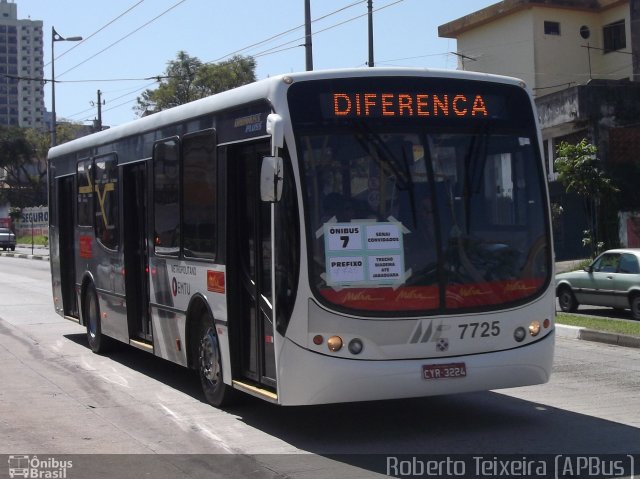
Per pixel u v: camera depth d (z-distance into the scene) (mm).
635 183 27516
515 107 8180
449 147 7805
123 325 11711
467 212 7734
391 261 7438
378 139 7609
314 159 7422
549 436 7820
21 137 83188
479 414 8781
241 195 8469
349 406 9250
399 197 7566
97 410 9281
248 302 8367
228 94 8609
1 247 57562
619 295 17281
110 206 12141
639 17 34312
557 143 29906
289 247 7344
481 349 7637
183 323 9625
